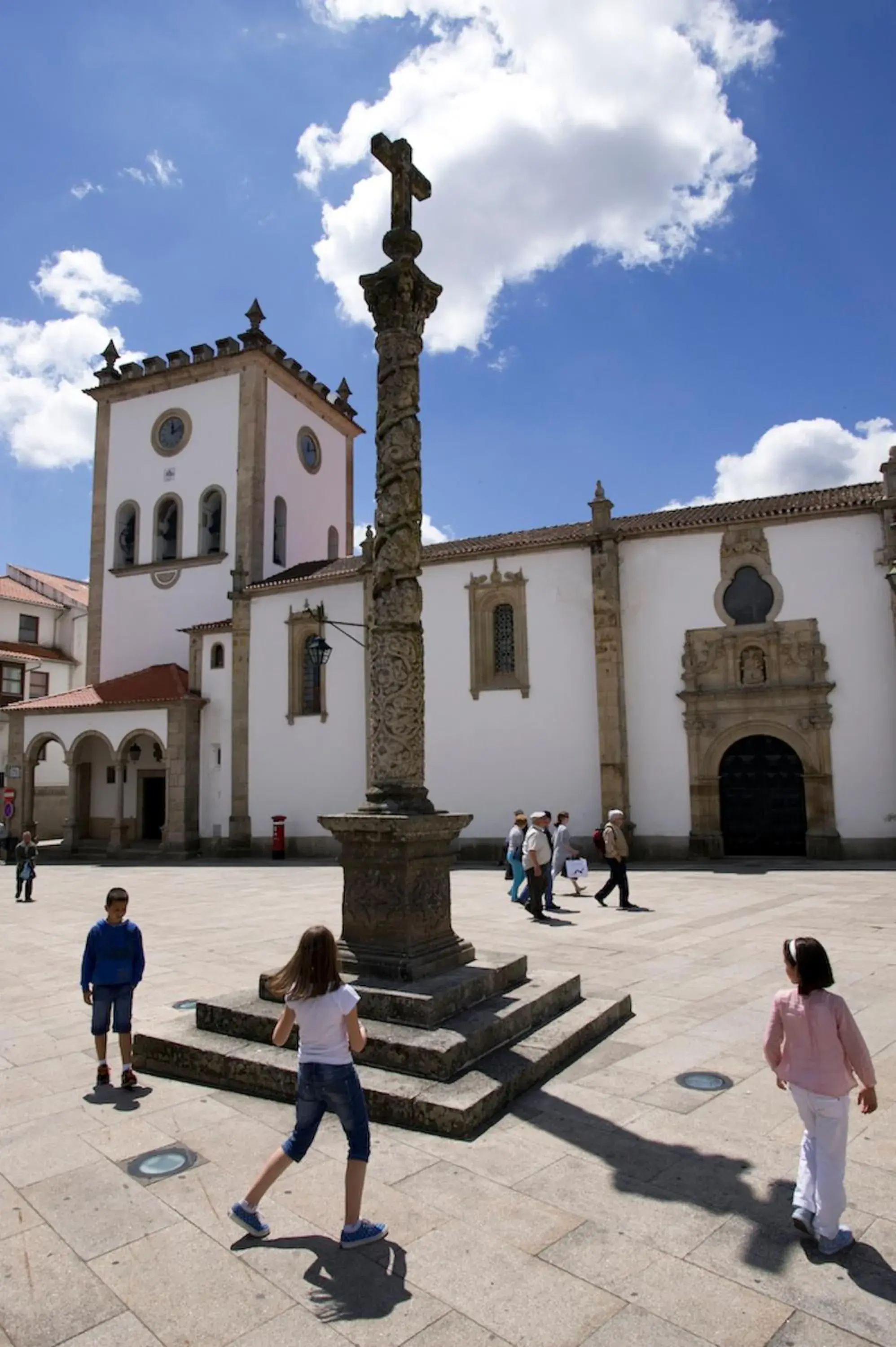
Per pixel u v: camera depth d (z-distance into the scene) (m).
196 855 32.25
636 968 10.57
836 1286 4.03
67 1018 9.23
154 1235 4.64
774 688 24.52
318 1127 4.67
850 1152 5.43
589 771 26.39
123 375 40.44
